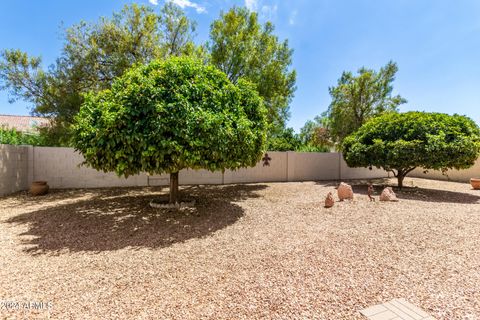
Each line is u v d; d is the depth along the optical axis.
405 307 2.35
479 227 4.97
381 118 10.65
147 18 9.58
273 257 3.54
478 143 8.45
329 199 6.79
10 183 8.28
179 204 6.61
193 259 3.48
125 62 9.21
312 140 22.14
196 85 5.55
